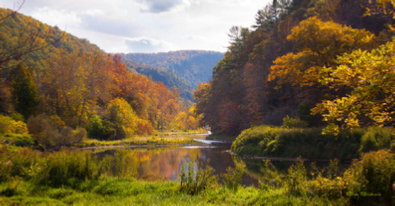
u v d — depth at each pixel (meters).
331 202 5.53
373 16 25.39
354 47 21.81
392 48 7.57
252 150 20.92
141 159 19.30
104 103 52.75
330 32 22.97
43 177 8.50
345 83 7.27
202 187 7.61
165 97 111.06
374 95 6.62
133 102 63.75
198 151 25.34
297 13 41.09
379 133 14.38
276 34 42.06
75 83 42.75
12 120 26.34
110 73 61.88
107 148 29.95
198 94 61.03
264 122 32.59
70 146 29.62
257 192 7.21
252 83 37.53
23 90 32.16
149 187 8.06
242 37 58.72
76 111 41.69
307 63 23.53
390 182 5.35
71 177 8.89
